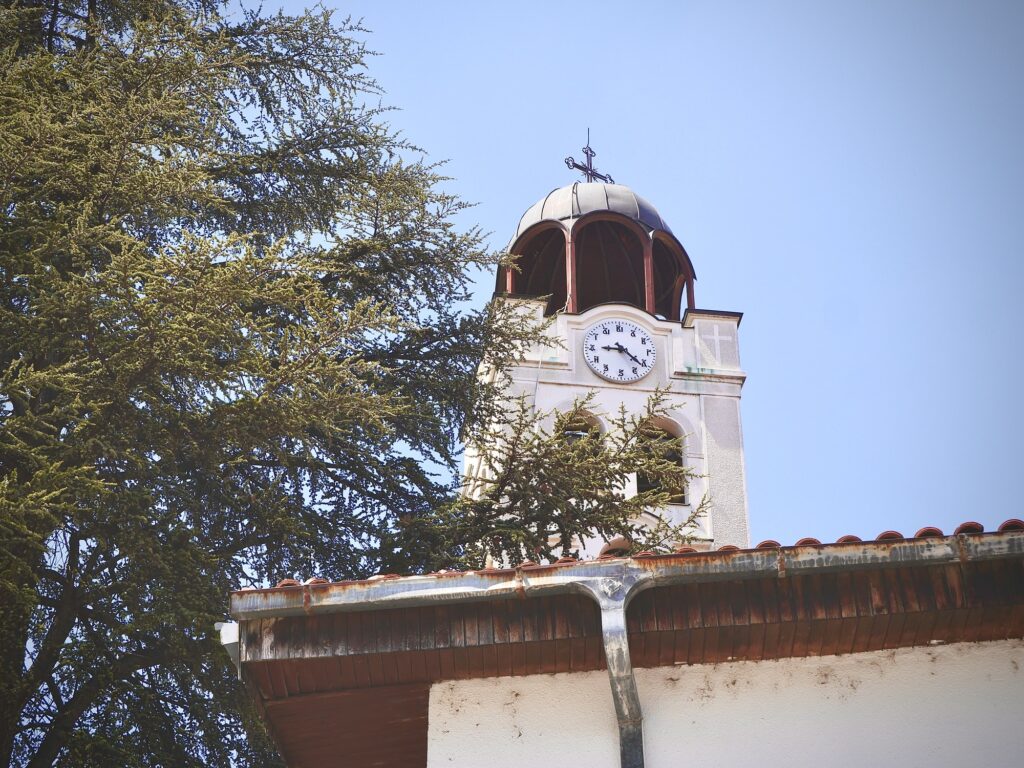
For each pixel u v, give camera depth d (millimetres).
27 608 17734
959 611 14000
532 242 55906
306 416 19438
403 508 24219
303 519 22531
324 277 24156
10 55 21297
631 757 13586
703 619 14031
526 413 25453
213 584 19578
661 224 55469
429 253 24797
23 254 19516
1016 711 13922
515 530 23047
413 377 25016
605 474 23812
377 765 16469
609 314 51844
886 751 13805
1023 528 14086
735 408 51125
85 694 20391
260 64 25406
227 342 19062
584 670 14312
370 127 25922
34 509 16922
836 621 14047
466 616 14109
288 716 14992
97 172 20844
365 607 13922
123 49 21969
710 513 48750
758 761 13797
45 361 20156
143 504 19266
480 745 13969
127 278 18500
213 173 24828
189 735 20766
